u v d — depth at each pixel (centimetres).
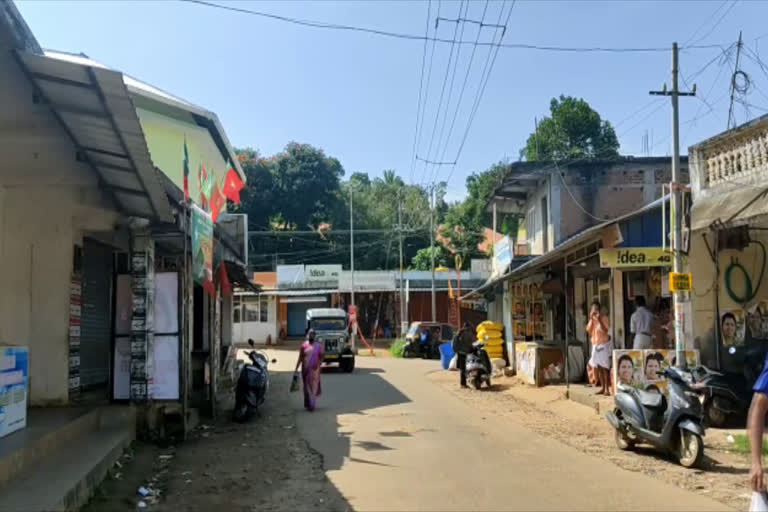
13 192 997
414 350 3412
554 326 2114
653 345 1400
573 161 2389
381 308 4766
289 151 5894
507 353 2334
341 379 2161
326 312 2570
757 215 1062
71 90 665
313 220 5878
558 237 2353
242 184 1594
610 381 1420
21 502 586
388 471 830
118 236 1202
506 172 2464
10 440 739
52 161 888
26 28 609
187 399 1100
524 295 2380
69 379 1038
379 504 681
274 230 5619
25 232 1020
